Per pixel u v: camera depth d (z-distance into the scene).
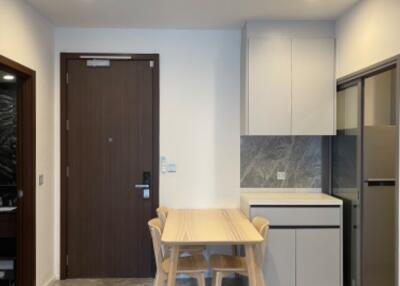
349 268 3.77
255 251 2.94
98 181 4.23
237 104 4.29
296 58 3.91
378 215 3.52
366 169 3.52
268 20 3.90
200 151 4.28
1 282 3.83
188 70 4.27
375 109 3.59
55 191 4.19
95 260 4.24
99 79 4.23
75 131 4.22
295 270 3.69
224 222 3.45
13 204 4.41
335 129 3.94
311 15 3.77
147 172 4.26
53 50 4.14
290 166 4.30
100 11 3.65
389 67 3.01
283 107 3.90
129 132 4.25
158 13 3.70
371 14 3.19
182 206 4.28
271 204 3.69
